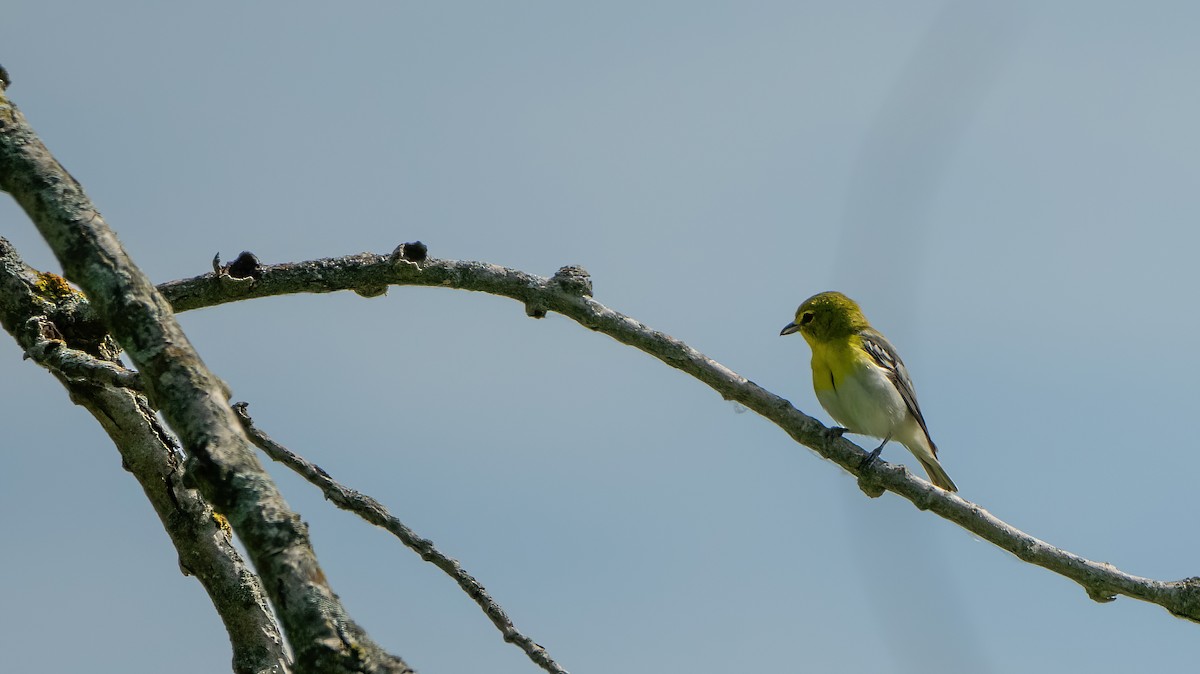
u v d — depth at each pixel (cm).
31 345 1055
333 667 546
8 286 1077
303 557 578
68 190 714
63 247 686
